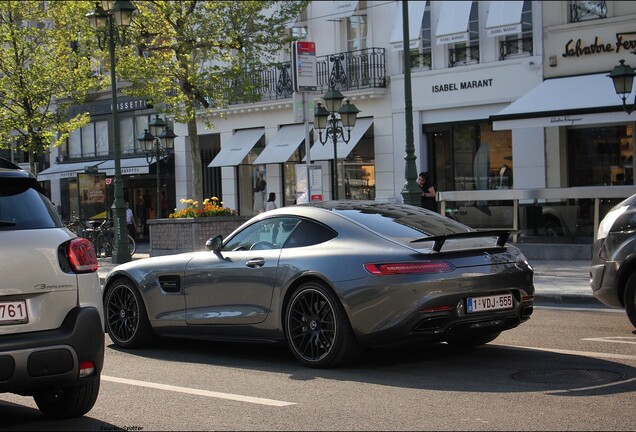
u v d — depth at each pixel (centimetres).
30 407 656
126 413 609
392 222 777
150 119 3566
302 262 759
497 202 1956
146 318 894
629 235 897
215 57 2730
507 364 759
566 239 1881
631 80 1894
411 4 2775
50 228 567
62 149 3934
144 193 3666
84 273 567
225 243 847
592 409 585
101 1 2162
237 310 809
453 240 735
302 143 3038
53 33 2703
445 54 2700
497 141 2622
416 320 700
